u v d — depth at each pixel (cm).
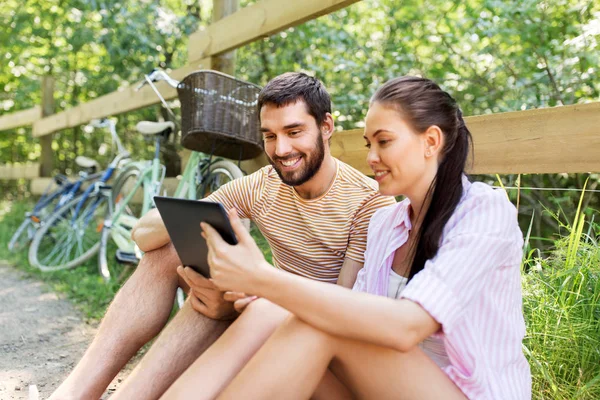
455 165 135
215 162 317
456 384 129
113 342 170
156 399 153
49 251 504
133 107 470
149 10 574
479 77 380
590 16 331
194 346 159
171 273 179
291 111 168
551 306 188
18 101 816
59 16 666
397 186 137
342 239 178
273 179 188
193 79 283
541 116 204
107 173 468
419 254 135
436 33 408
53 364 261
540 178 333
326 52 447
